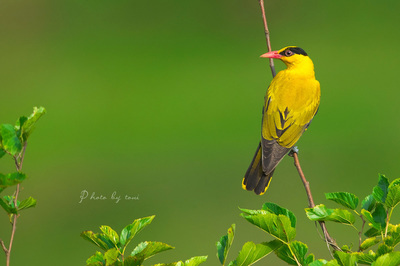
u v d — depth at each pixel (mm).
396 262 8688
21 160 8750
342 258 8711
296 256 8734
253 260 8742
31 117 8758
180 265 8734
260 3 9047
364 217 8758
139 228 8750
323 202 10188
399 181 8766
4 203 8742
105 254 8727
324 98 14617
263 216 8727
